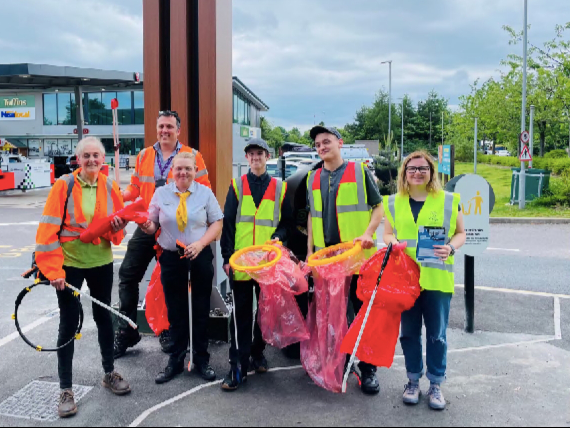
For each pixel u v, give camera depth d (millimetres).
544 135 23656
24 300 6078
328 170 3795
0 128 39781
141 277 4371
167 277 3725
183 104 4777
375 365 3479
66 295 3350
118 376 3648
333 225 3725
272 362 4188
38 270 3287
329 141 3676
